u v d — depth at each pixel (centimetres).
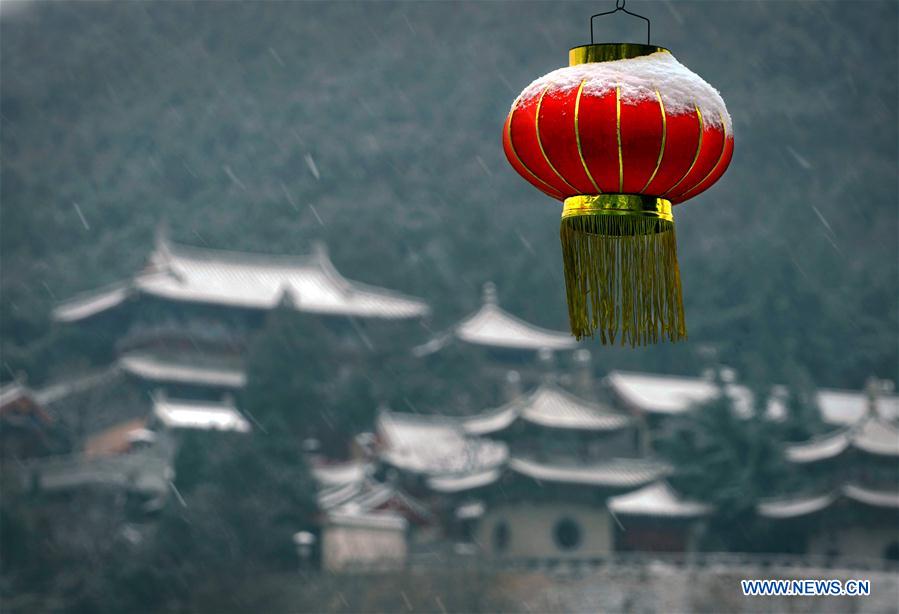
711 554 16275
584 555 15925
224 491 15012
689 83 1714
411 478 17500
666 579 13838
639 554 16212
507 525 16150
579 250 1803
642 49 1734
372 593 13938
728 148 1741
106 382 19775
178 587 14300
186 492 15500
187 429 15875
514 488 16200
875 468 16888
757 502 16375
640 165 1706
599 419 16762
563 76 1733
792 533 16462
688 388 19875
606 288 1794
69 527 15100
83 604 14200
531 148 1747
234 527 14750
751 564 14650
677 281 1788
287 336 19812
